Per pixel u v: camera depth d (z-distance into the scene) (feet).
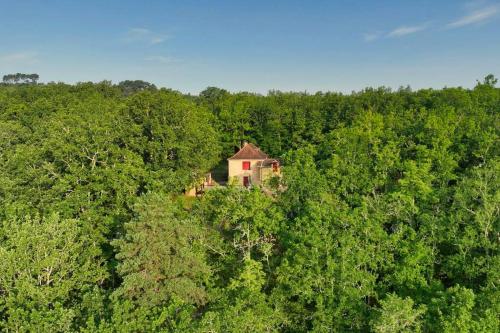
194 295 83.87
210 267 95.71
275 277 101.30
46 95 344.49
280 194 124.88
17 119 271.08
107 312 79.10
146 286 80.33
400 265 90.89
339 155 135.13
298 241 94.79
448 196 109.70
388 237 94.22
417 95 263.70
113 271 106.22
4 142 177.27
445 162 123.65
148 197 86.33
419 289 87.30
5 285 81.76
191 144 171.42
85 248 105.81
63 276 92.73
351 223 94.79
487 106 193.98
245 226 105.50
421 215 102.42
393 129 158.92
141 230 82.43
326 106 281.33
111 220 113.70
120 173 122.62
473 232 93.71
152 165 158.30
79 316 80.28
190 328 71.41
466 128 143.84
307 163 128.26
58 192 116.26
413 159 137.59
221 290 89.97
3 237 93.45
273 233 109.19
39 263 84.74
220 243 105.40
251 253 110.11
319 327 81.97
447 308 75.10
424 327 74.54
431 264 92.94
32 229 88.43
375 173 129.29
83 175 119.44
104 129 131.44
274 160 216.54
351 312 83.10
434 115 148.25
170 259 83.61
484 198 95.76
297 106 289.74
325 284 88.07
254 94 378.94
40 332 72.38
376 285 90.48
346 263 85.97
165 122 168.66
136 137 162.81
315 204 104.42
